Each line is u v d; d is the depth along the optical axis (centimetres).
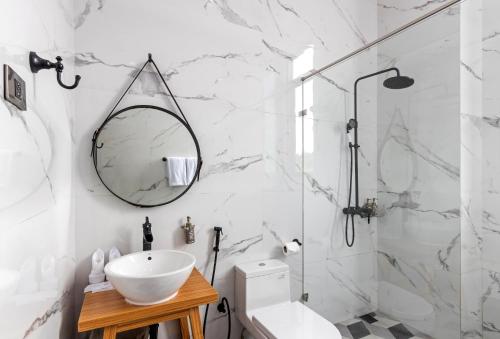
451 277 167
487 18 180
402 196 179
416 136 174
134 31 152
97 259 137
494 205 178
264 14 190
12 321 72
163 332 155
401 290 179
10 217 71
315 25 211
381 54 182
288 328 140
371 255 189
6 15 70
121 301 117
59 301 113
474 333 179
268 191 191
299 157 203
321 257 201
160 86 158
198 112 168
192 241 159
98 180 144
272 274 171
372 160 188
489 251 180
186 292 125
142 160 151
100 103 144
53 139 108
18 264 76
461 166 173
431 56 169
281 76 196
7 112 70
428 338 168
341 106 195
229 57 178
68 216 128
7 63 71
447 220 169
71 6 135
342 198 197
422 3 210
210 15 172
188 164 162
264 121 189
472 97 178
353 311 192
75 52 139
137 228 152
